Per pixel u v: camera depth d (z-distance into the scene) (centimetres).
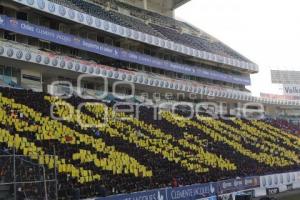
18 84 3912
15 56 3584
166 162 3734
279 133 5947
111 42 4925
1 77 3794
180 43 5641
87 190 2770
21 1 3766
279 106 7331
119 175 3203
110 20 4866
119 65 4953
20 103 3344
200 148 4384
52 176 2584
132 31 4872
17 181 2297
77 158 3064
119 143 3628
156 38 5162
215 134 4984
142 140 3916
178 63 5612
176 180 3447
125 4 5872
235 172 4156
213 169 4044
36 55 3759
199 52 5766
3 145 2673
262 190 4191
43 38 3975
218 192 3634
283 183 4512
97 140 3462
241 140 5156
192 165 3909
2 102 3228
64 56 4047
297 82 7719
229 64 6241
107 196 2755
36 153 2752
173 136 4369
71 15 4216
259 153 4975
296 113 7494
